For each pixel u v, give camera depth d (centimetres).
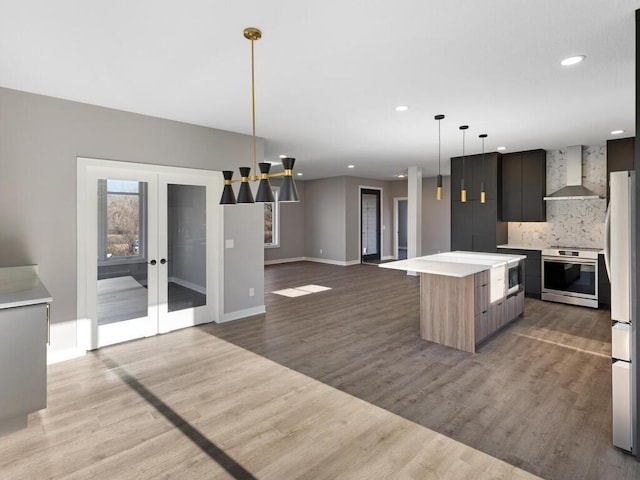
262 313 520
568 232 610
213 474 198
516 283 474
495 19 217
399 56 266
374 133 500
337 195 1033
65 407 268
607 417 251
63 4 198
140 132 399
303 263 1062
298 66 282
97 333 385
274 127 463
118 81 309
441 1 199
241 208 492
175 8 203
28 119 333
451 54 263
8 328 238
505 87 328
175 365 342
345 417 253
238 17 213
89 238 377
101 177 384
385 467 203
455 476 195
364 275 852
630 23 222
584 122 443
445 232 1016
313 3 200
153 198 423
